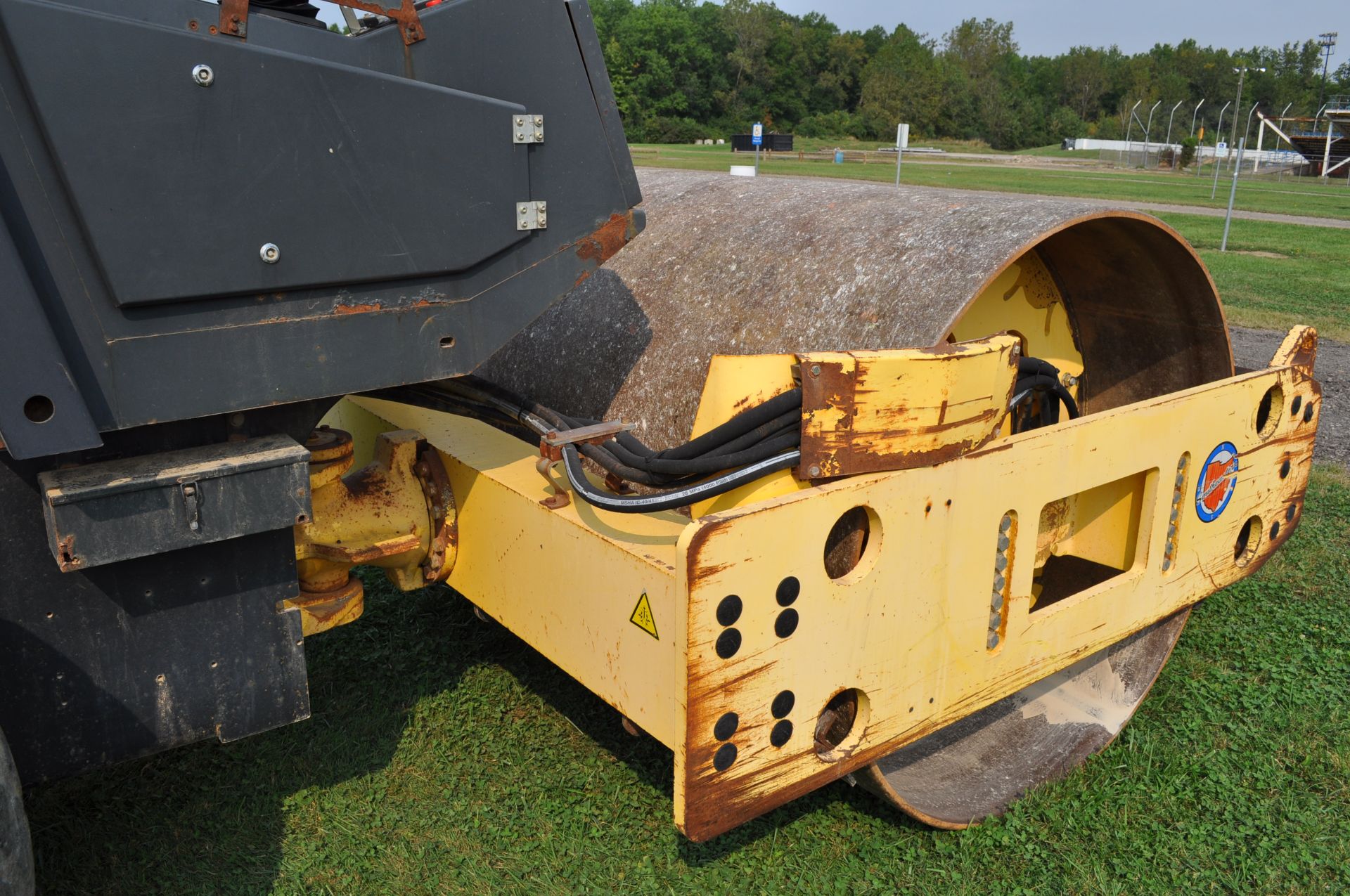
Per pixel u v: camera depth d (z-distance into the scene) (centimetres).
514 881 251
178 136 174
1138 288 311
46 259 169
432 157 203
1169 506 287
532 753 303
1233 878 262
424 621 382
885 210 277
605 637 220
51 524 175
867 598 210
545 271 227
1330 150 5900
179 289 179
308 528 247
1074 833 278
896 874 260
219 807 278
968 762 305
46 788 282
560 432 234
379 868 255
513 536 247
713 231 303
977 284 227
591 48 221
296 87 183
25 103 162
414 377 214
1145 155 6731
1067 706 332
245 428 208
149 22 173
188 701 210
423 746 305
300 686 224
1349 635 389
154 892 245
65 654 194
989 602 240
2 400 163
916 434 210
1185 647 380
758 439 201
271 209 186
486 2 207
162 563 199
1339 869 265
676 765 190
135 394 181
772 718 199
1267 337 957
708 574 181
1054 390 302
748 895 250
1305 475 344
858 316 243
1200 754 315
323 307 198
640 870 256
